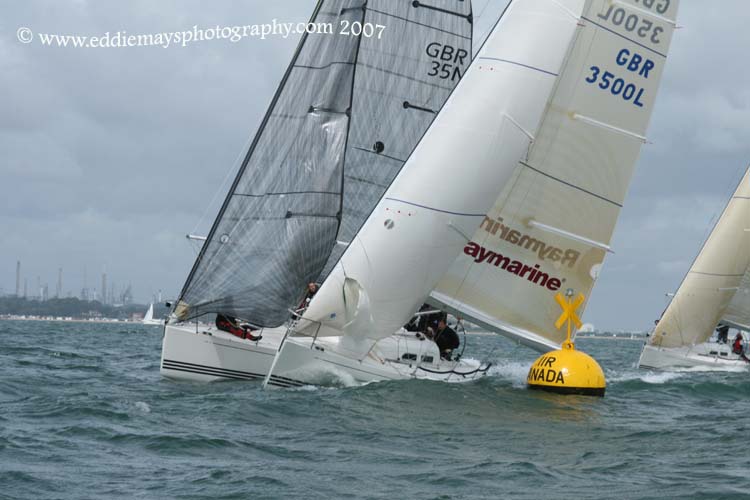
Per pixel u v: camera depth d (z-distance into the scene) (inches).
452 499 1409.9
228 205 2650.1
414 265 2468.0
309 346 2415.1
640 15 2837.1
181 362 2544.3
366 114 2977.4
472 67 2539.4
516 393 2514.8
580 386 2554.1
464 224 2503.7
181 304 2618.1
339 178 2709.2
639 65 2854.3
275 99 2709.2
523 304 2847.0
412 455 1715.1
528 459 1728.6
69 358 3814.0
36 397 2242.9
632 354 7377.0
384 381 2506.2
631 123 2869.1
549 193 2824.8
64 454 1609.3
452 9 3061.0
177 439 1738.4
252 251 2635.3
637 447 1887.3
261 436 1823.3
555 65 2556.6
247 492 1396.4
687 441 1962.4
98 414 1990.7
